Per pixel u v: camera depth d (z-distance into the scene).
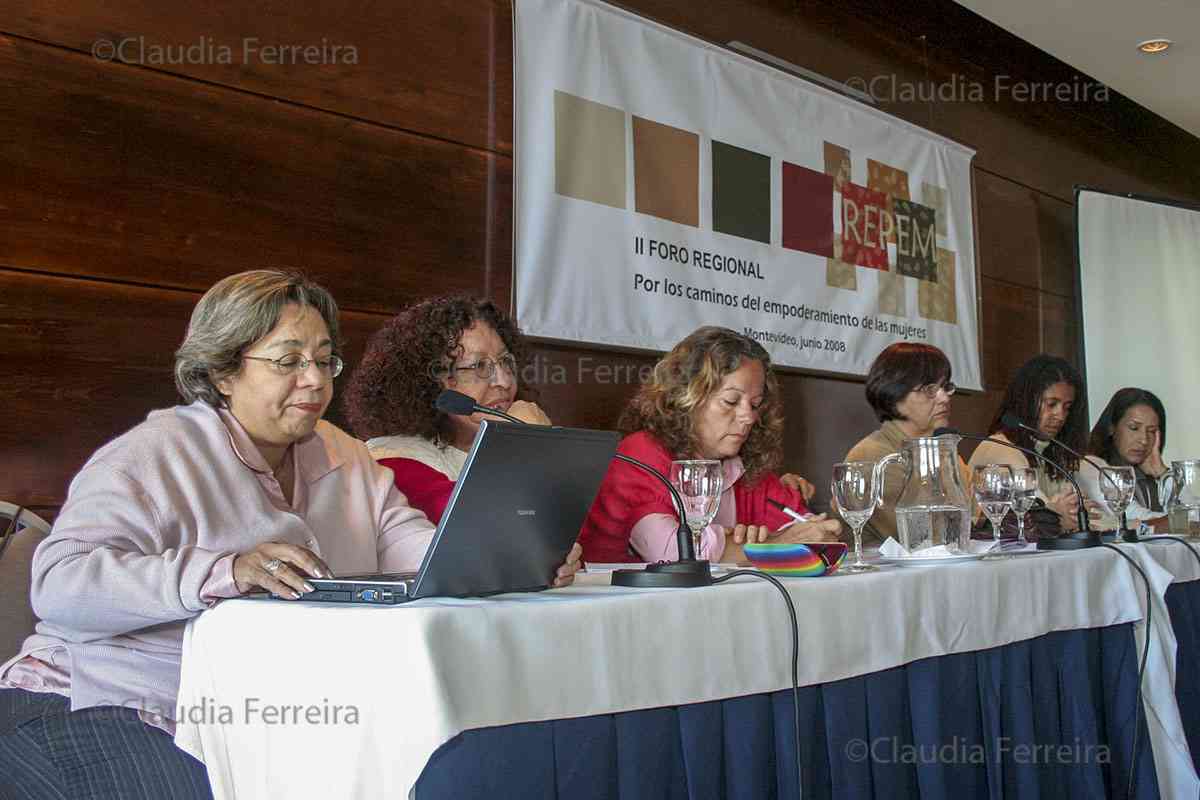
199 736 1.27
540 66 3.21
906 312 4.60
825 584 1.38
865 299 4.39
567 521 1.40
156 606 1.29
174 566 1.29
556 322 3.19
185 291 2.38
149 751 1.38
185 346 1.62
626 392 3.42
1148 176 6.61
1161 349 5.83
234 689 1.21
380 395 2.26
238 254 2.48
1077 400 3.54
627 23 3.50
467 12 3.07
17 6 2.18
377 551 1.82
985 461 3.50
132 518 1.43
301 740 1.11
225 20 2.50
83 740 1.38
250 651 1.19
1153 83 5.93
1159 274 5.88
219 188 2.46
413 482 2.11
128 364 2.28
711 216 3.74
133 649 1.45
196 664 1.28
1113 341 5.64
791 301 4.04
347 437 1.88
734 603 1.27
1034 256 5.64
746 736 1.28
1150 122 6.55
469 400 1.41
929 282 4.75
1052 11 5.04
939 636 1.55
